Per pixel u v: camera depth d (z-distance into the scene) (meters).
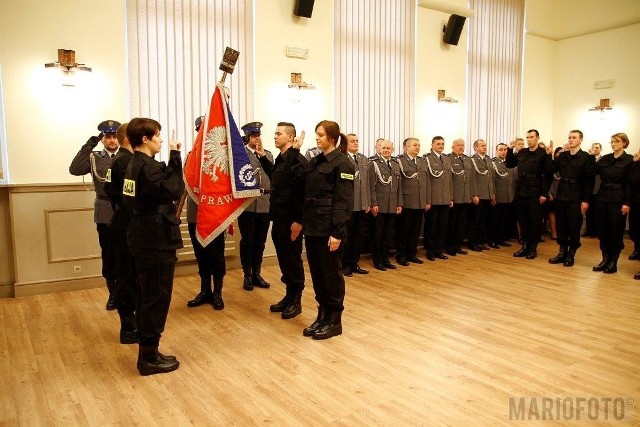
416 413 2.31
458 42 7.22
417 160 5.70
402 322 3.62
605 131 8.09
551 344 3.19
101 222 3.74
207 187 3.27
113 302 3.88
